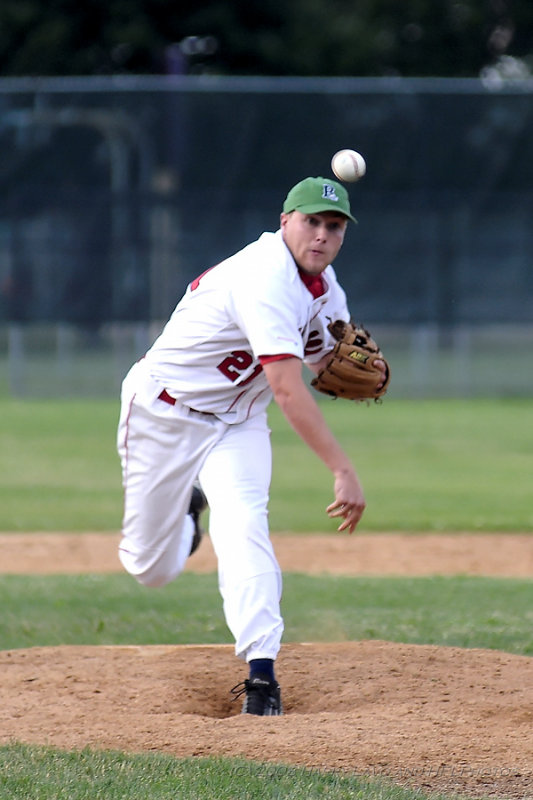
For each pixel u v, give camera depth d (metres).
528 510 35.19
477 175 65.00
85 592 23.94
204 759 12.48
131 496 15.86
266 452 15.24
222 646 18.25
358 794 11.33
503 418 59.72
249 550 14.62
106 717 14.36
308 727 13.69
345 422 58.25
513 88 64.75
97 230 65.25
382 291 65.44
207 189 65.31
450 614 21.58
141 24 111.00
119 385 66.50
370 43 116.44
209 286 14.80
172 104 64.94
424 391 67.50
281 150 65.25
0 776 11.88
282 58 113.75
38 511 35.56
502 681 15.84
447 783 11.93
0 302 65.75
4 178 65.19
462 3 122.94
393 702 15.00
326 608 22.08
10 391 67.06
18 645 19.48
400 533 32.09
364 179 65.12
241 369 14.83
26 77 109.38
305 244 14.09
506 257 65.12
